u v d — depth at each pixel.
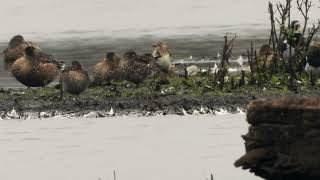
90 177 19.52
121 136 23.75
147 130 24.48
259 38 49.34
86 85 28.33
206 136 23.34
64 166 20.67
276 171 12.20
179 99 27.47
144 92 28.48
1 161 21.41
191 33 54.62
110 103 27.48
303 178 12.15
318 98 12.24
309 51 28.58
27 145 23.03
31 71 29.92
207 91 28.28
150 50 45.19
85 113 26.75
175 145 22.45
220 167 19.80
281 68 29.98
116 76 29.97
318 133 11.98
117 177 19.33
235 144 22.25
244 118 25.47
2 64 40.12
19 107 27.56
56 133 24.34
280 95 27.58
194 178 18.88
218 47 45.62
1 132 24.66
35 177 19.64
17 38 32.69
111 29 60.28
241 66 34.91
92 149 22.39
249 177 18.53
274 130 12.25
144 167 20.23
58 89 29.88
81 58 42.62
